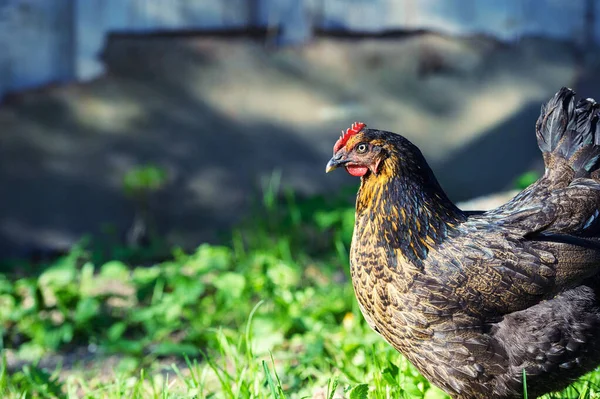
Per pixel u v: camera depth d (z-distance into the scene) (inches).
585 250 150.7
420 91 345.4
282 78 337.1
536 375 150.6
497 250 151.2
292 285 254.4
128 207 331.3
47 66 323.3
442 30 344.2
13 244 325.4
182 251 322.3
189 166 334.0
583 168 162.2
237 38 334.0
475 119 348.2
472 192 348.2
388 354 185.3
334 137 341.1
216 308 244.7
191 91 332.5
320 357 197.3
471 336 150.1
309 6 336.8
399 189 156.3
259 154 337.7
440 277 150.8
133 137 330.0
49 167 325.7
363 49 341.1
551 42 349.7
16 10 318.0
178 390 178.2
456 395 157.2
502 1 345.7
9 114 321.7
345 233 291.3
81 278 281.0
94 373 210.7
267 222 323.9
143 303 260.5
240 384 162.9
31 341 233.3
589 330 148.9
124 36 327.3
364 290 159.6
